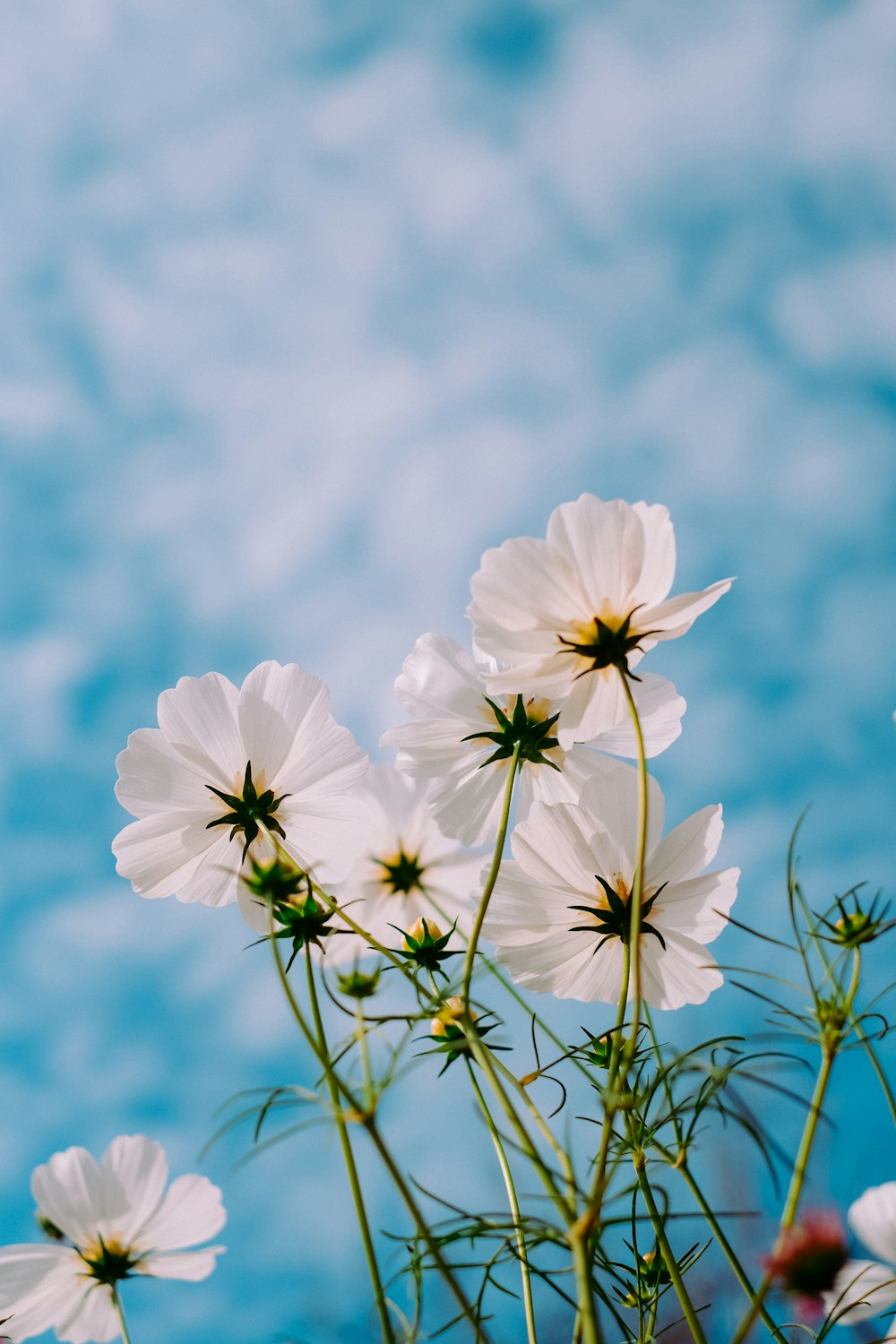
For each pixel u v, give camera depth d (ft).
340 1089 2.30
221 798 2.77
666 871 2.68
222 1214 2.57
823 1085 2.32
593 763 2.82
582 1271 2.24
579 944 2.68
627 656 2.64
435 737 2.84
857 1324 2.39
